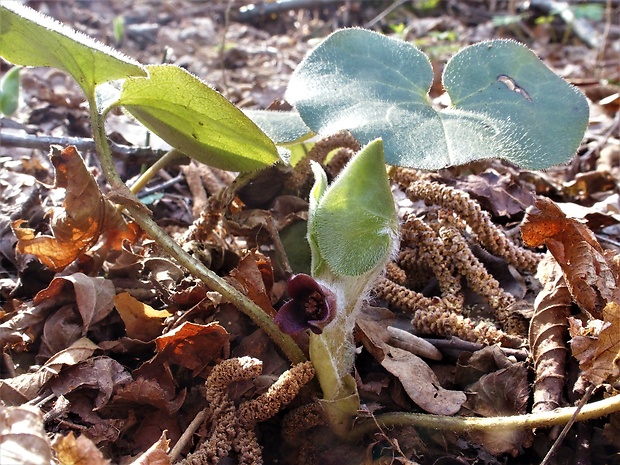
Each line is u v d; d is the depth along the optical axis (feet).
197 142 0.48
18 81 0.71
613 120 0.94
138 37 1.25
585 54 1.36
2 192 0.62
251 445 0.39
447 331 0.47
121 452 0.41
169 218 0.66
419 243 0.52
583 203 0.72
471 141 0.43
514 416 0.40
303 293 0.36
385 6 1.54
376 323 0.46
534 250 0.59
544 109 0.46
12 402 0.40
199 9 1.42
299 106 0.46
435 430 0.42
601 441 0.42
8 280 0.52
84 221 0.47
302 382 0.39
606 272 0.44
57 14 1.28
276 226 0.54
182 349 0.43
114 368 0.42
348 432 0.42
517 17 1.41
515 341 0.47
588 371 0.39
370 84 0.47
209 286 0.44
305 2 1.41
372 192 0.36
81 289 0.46
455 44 1.33
